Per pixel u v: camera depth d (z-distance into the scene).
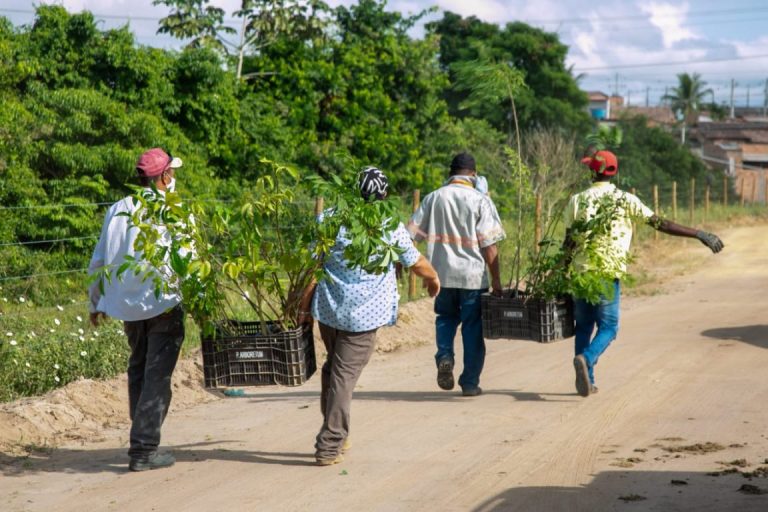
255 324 7.50
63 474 7.14
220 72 23.27
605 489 6.42
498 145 37.22
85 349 10.75
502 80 10.84
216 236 7.79
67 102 19.27
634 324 15.31
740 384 10.03
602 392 9.82
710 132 115.75
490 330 9.64
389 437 8.11
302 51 30.09
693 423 8.32
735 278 22.66
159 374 7.20
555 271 9.24
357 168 7.35
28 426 8.29
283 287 7.42
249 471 7.14
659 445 7.58
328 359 7.58
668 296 19.50
